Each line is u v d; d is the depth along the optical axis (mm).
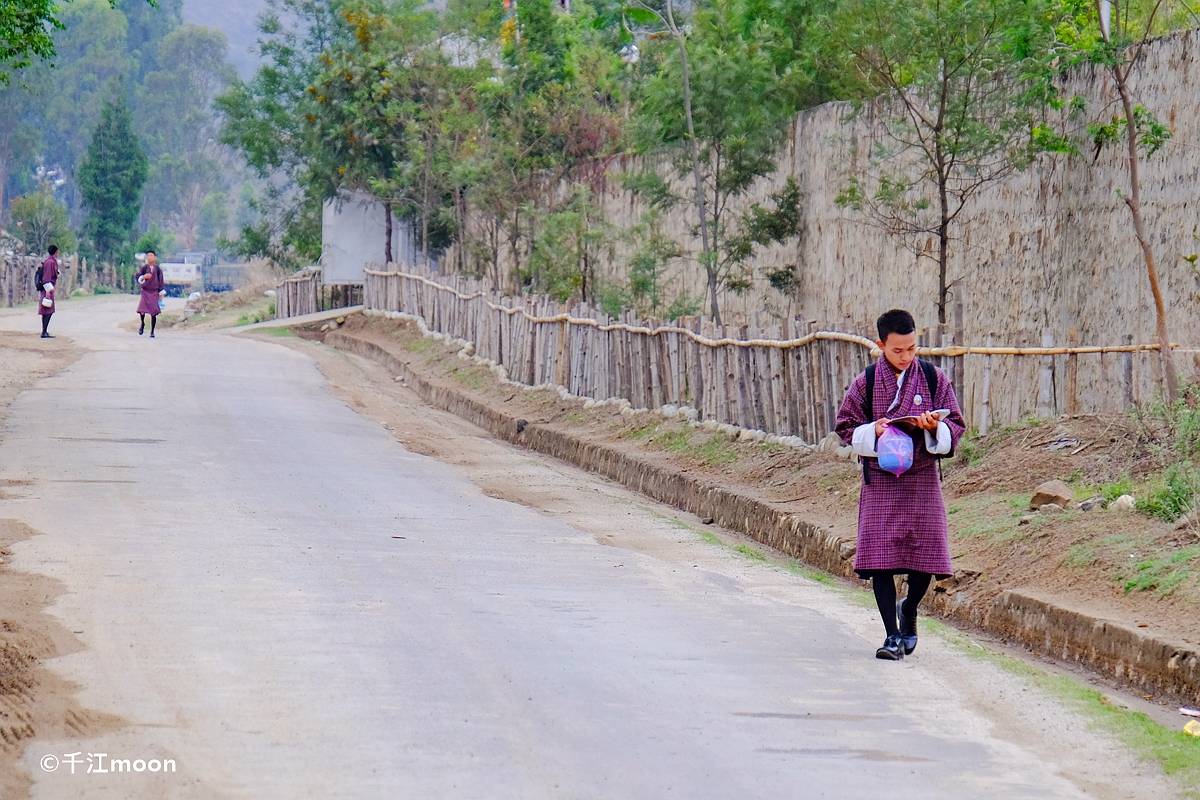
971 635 16094
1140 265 23312
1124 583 15398
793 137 36938
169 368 41781
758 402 27125
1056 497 18281
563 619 14383
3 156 180625
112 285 151000
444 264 65688
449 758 9984
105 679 11555
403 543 18312
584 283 45781
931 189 30109
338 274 68500
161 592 14664
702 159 38406
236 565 16188
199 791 9219
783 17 37844
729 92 36750
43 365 41031
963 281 28750
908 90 30922
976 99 28203
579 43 58219
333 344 59406
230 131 79500
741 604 15680
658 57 46906
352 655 12555
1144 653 13758
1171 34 23000
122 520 18703
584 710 11234
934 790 9719
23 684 11273
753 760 10211
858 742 10758
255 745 10141
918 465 13531
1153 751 10797
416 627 13664
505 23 60562
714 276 36875
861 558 13617
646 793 9438
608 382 34188
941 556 13477
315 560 16734
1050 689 12500
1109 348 20891
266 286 102188
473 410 38094
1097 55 22453
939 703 11930
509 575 16609
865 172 33125
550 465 29969
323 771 9656
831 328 24281
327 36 81438
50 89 186875
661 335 31500
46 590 14508
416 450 29500
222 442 27375
